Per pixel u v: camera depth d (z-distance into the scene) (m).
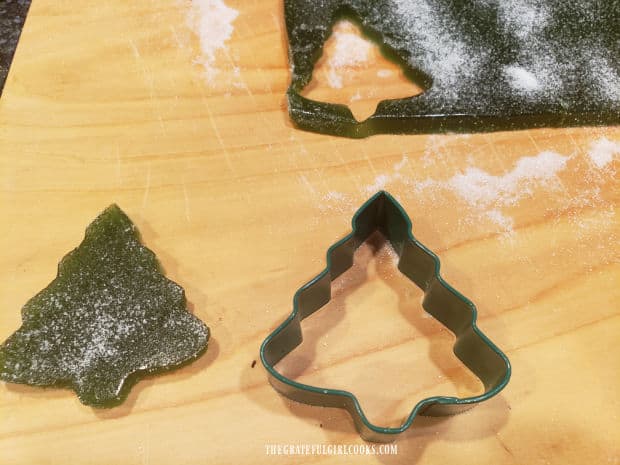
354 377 0.17
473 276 0.18
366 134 0.19
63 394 0.16
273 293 0.17
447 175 0.19
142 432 0.16
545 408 0.16
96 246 0.17
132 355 0.16
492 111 0.19
